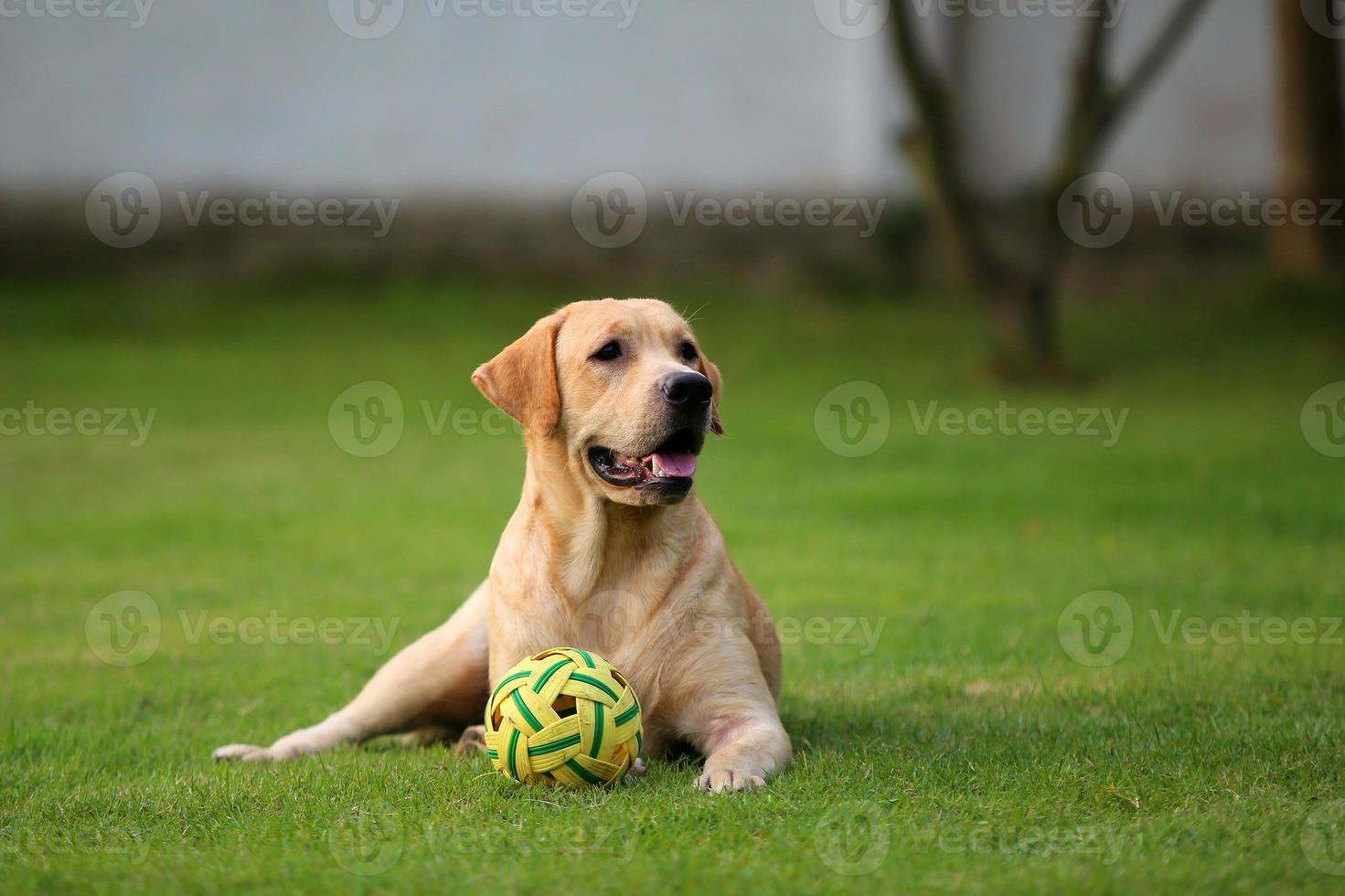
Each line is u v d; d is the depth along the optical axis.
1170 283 27.17
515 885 3.75
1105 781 4.84
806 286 27.52
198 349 23.89
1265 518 12.55
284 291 27.30
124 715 6.98
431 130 28.33
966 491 14.35
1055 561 11.09
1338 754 5.25
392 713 6.18
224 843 4.34
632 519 5.62
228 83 27.86
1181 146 27.33
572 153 28.31
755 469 16.05
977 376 22.02
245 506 14.53
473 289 27.41
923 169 21.72
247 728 6.71
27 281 27.42
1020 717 6.18
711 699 5.50
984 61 25.86
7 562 11.89
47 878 3.94
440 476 16.25
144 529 13.33
